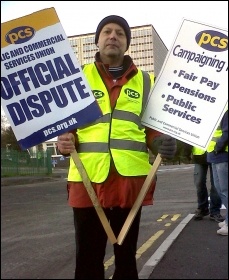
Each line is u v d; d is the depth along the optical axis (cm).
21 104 299
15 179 1995
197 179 686
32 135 299
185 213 785
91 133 317
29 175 2330
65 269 439
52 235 624
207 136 307
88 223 323
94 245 327
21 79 299
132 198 312
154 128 317
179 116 313
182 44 317
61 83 301
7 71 298
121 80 321
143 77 334
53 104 301
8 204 1073
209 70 311
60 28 301
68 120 301
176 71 317
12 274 423
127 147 313
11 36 298
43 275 418
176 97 315
